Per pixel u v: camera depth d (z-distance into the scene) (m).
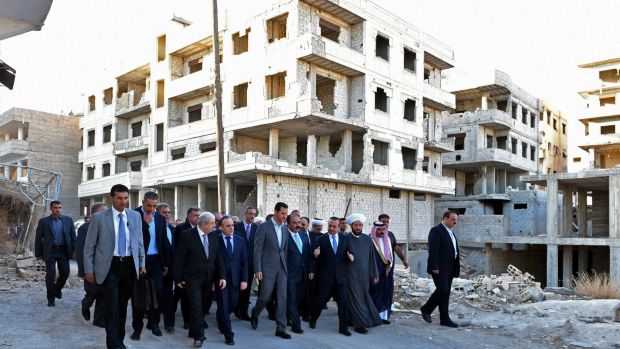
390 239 10.57
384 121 31.08
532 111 50.78
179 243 7.79
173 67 34.97
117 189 6.68
